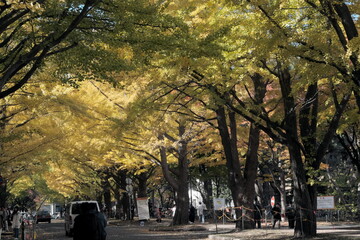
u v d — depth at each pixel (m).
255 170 28.20
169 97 22.33
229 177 28.25
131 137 32.72
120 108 25.36
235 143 28.33
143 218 45.56
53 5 13.32
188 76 20.94
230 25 15.80
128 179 57.34
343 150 38.69
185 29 14.65
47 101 21.17
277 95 27.34
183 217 38.25
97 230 10.17
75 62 14.44
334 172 36.34
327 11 14.15
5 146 24.11
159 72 20.06
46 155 27.23
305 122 21.83
